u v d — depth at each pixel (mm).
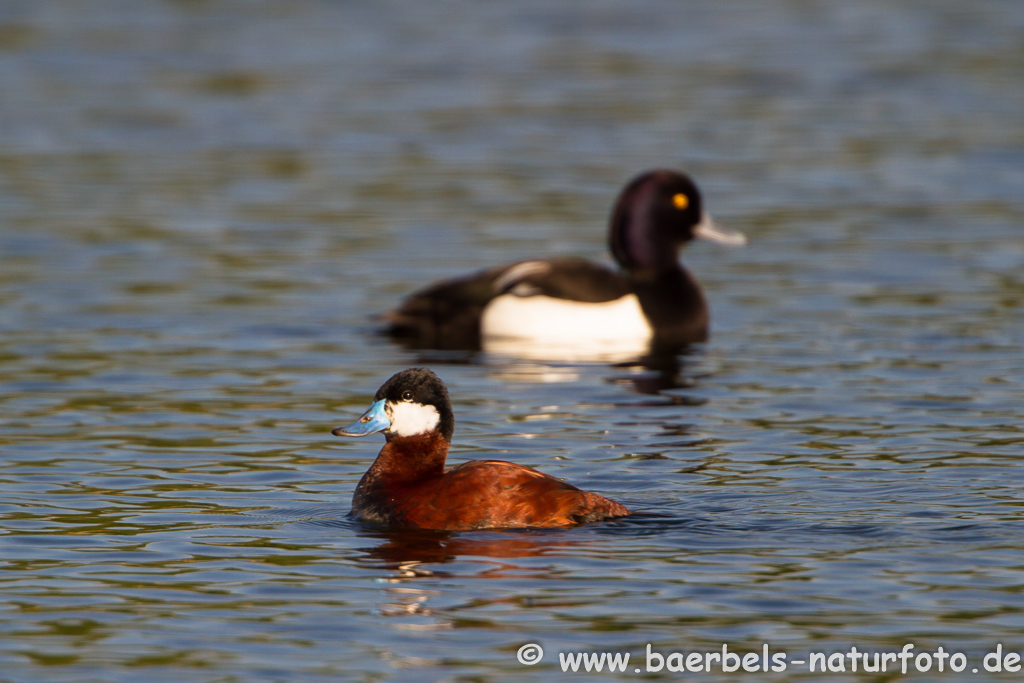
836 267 20500
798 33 42812
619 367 15992
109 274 19875
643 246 18391
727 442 12602
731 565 9320
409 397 10672
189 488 11273
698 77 36625
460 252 21391
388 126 31359
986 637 8281
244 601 8875
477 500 10109
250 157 28328
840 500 10672
